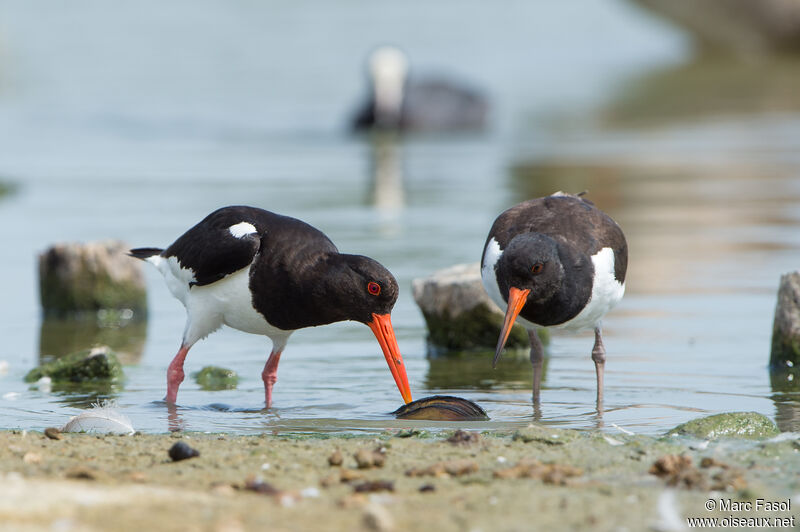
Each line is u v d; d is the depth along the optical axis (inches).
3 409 406.3
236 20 2253.9
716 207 803.4
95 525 241.4
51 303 588.1
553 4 2539.4
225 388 444.5
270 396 418.0
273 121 1348.4
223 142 1214.3
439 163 1060.5
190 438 349.1
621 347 495.2
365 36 2066.9
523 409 403.5
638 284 605.0
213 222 417.7
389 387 442.0
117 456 318.7
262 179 970.7
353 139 1246.9
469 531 250.8
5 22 2176.4
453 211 807.7
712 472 302.7
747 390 423.8
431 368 476.4
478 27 2241.6
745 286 593.3
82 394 433.1
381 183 944.3
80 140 1217.4
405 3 2529.5
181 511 255.1
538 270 390.3
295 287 403.5
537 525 255.6
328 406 412.2
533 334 419.2
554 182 928.9
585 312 406.9
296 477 298.0
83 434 354.6
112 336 541.0
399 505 269.4
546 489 284.5
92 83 1606.8
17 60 1792.6
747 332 511.5
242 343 521.0
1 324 565.9
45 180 971.3
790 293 454.9
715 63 1836.9
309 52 1889.8
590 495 279.3
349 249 675.4
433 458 318.7
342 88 1567.4
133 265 586.6
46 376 455.8
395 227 747.4
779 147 1091.3
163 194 892.0
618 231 420.8
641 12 2020.2
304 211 810.2
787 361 451.5
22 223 778.2
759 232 719.1
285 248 404.5
